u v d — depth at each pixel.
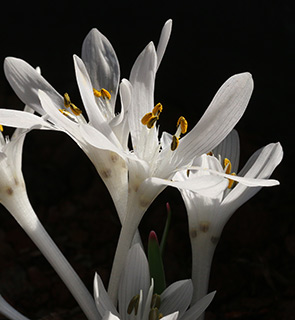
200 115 0.51
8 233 0.45
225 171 0.26
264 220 0.42
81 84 0.24
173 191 0.47
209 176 0.23
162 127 0.50
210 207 0.26
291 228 0.43
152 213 0.46
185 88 0.51
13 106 0.55
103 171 0.26
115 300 0.25
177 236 0.43
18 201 0.26
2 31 0.55
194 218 0.27
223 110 0.24
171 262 0.41
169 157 0.25
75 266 0.41
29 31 0.54
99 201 0.49
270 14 0.45
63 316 0.38
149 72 0.25
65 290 0.39
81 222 0.47
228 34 0.47
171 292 0.26
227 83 0.24
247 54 0.47
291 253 0.41
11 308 0.26
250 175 0.26
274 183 0.23
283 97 0.47
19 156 0.26
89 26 0.52
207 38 0.48
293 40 0.45
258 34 0.46
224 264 0.40
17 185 0.26
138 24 0.51
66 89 0.54
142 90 0.25
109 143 0.23
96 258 0.43
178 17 0.49
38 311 0.38
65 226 0.46
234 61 0.48
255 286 0.39
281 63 0.46
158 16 0.50
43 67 0.54
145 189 0.24
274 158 0.26
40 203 0.49
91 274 0.40
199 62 0.49
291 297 0.38
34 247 0.44
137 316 0.25
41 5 0.53
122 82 0.24
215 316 0.37
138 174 0.24
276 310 0.37
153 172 0.25
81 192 0.50
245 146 0.48
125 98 0.24
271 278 0.39
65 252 0.43
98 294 0.24
